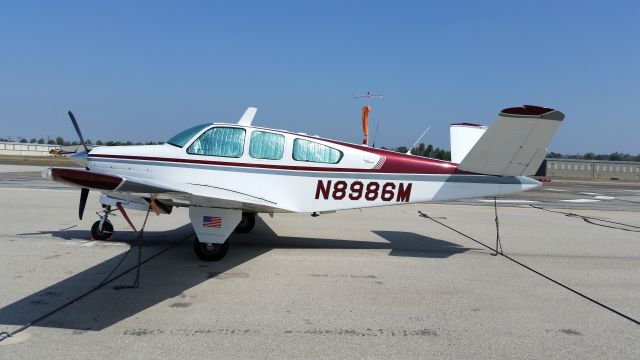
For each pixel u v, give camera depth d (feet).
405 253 21.72
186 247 21.02
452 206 46.11
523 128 19.26
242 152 20.35
